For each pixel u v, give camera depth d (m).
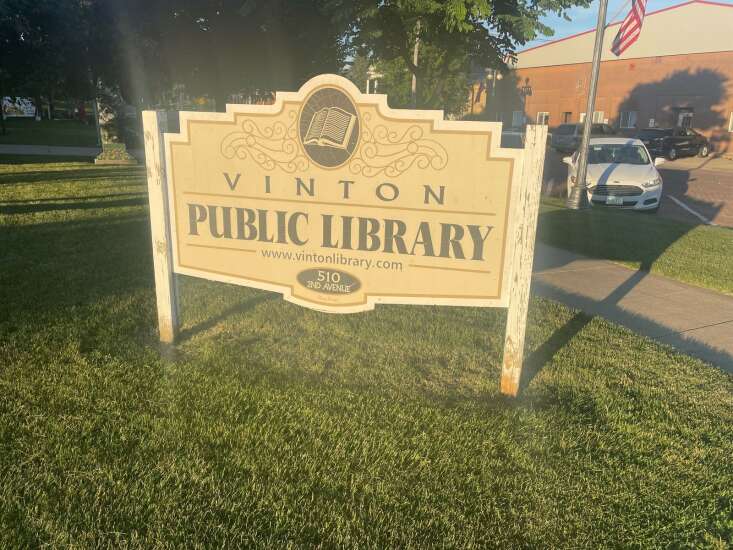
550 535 2.50
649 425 3.35
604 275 6.68
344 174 3.66
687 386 3.86
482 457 2.99
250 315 4.83
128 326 4.46
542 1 9.67
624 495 2.74
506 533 2.50
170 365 3.84
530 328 4.82
